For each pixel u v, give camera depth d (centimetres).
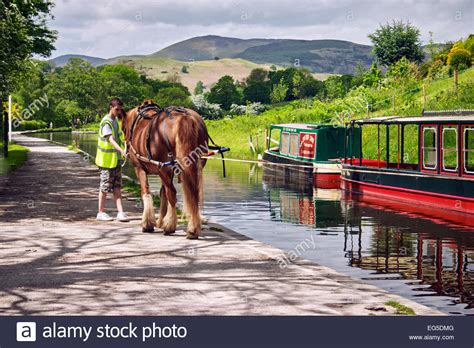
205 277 891
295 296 794
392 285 992
